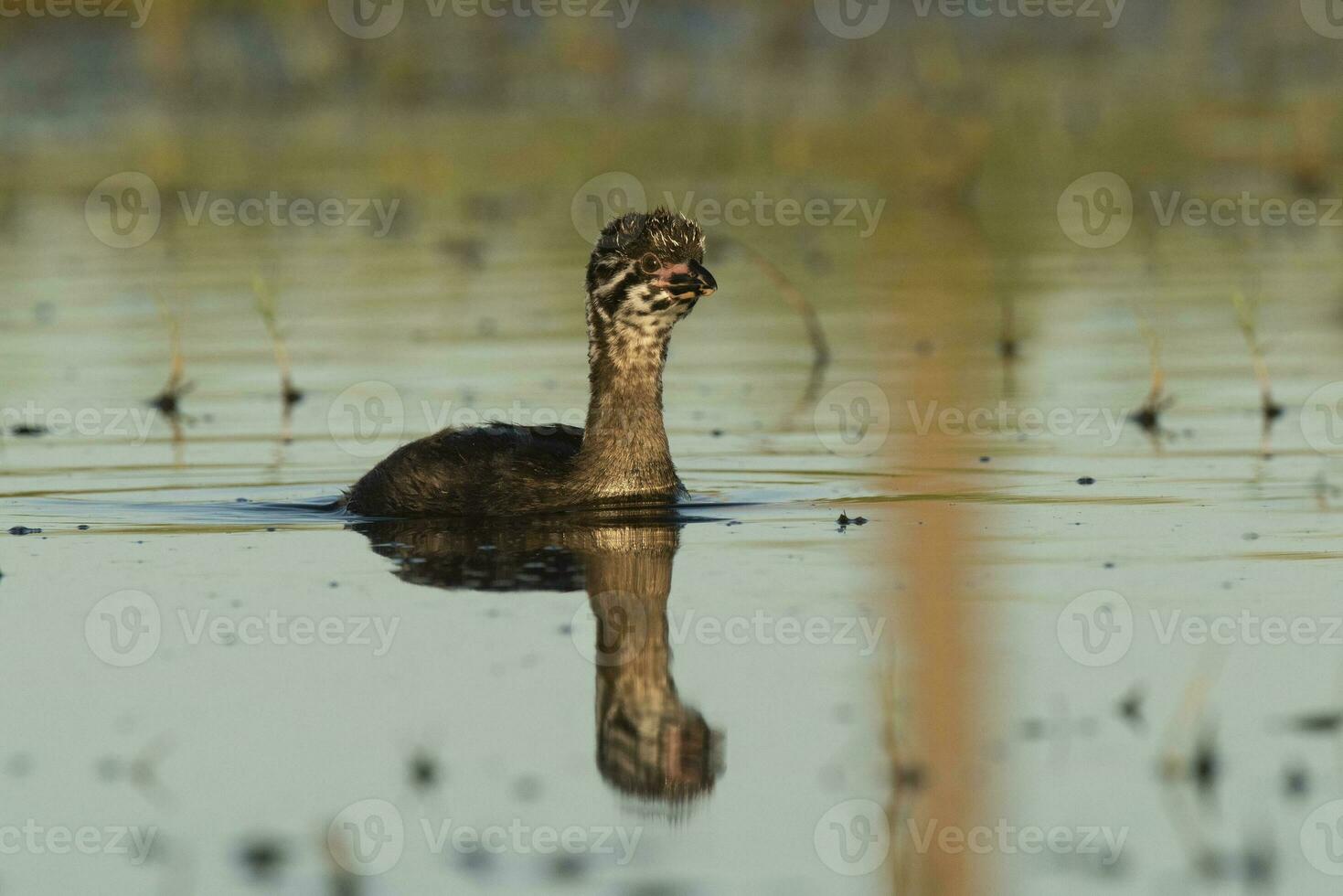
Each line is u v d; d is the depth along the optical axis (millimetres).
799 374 72938
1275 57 152500
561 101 148000
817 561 46906
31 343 79062
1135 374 71625
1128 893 30516
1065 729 36281
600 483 53094
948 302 87125
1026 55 156750
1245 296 86062
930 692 37594
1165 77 148250
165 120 140625
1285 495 53406
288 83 148125
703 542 49062
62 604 44094
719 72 152875
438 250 102562
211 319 84375
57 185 118562
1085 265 96125
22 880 31219
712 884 30922
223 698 38406
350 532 50781
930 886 30844
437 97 149375
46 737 36594
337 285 92875
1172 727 36281
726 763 35188
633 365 53000
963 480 56375
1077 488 54969
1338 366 72125
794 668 39531
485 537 49969
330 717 37406
